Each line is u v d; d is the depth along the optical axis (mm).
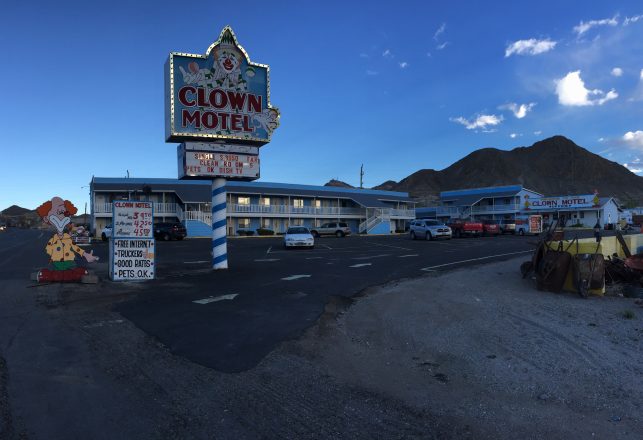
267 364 5988
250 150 16125
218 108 15398
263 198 55688
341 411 4629
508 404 4840
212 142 15586
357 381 5492
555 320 8180
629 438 4094
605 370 5691
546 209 69875
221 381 5371
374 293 11445
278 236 51719
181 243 35844
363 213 61344
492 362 6086
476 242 33750
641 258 11977
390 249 27109
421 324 8109
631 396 4953
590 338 7027
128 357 6176
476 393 5141
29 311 8859
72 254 12414
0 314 8586
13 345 6617
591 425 4344
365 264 18125
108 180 50312
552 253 11031
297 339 7137
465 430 4258
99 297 10406
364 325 8219
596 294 10375
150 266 13289
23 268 16562
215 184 16094
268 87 16141
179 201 50125
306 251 26234
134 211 13219
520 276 13570
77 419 4320
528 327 7746
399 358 6398
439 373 5785
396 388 5285
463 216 72750
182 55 15031
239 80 15742
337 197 60969
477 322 8109
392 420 4445
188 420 4359
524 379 5496
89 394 4914
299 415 4516
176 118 14906
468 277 13609
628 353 6309
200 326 7828
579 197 67312
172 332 7418
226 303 9836
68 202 12430
